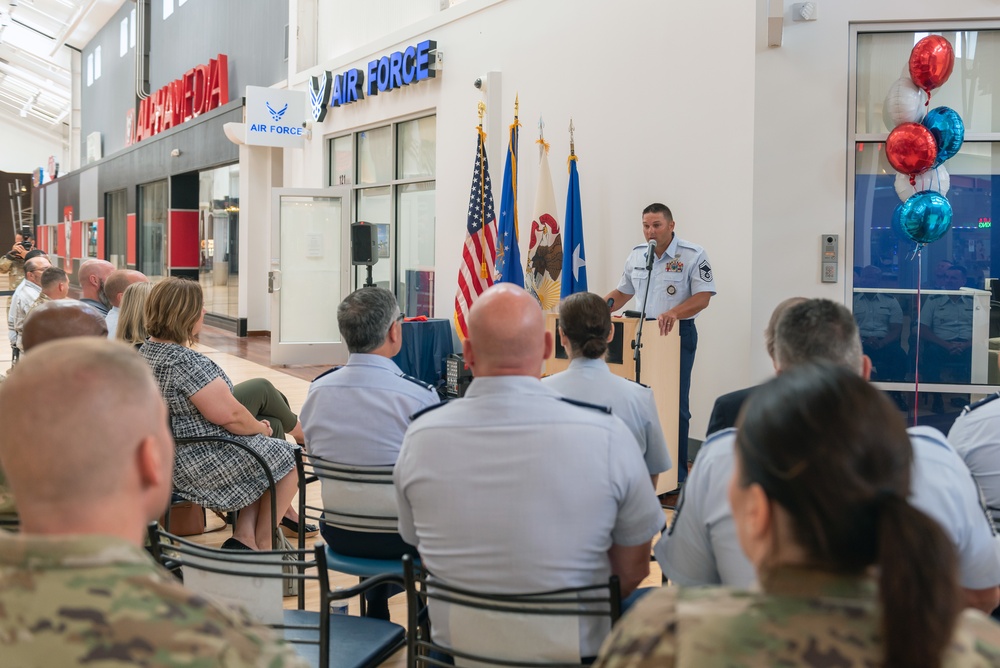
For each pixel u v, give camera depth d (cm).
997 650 83
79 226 2467
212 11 1518
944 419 519
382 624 231
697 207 578
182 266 1606
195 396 345
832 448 82
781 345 187
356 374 281
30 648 87
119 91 2147
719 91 559
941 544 77
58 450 94
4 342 1271
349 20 1072
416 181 929
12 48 2494
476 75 811
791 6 511
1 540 91
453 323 858
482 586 187
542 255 685
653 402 293
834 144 512
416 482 192
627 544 194
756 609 83
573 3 687
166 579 94
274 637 96
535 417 185
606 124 657
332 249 1054
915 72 466
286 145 1125
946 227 468
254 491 362
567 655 182
